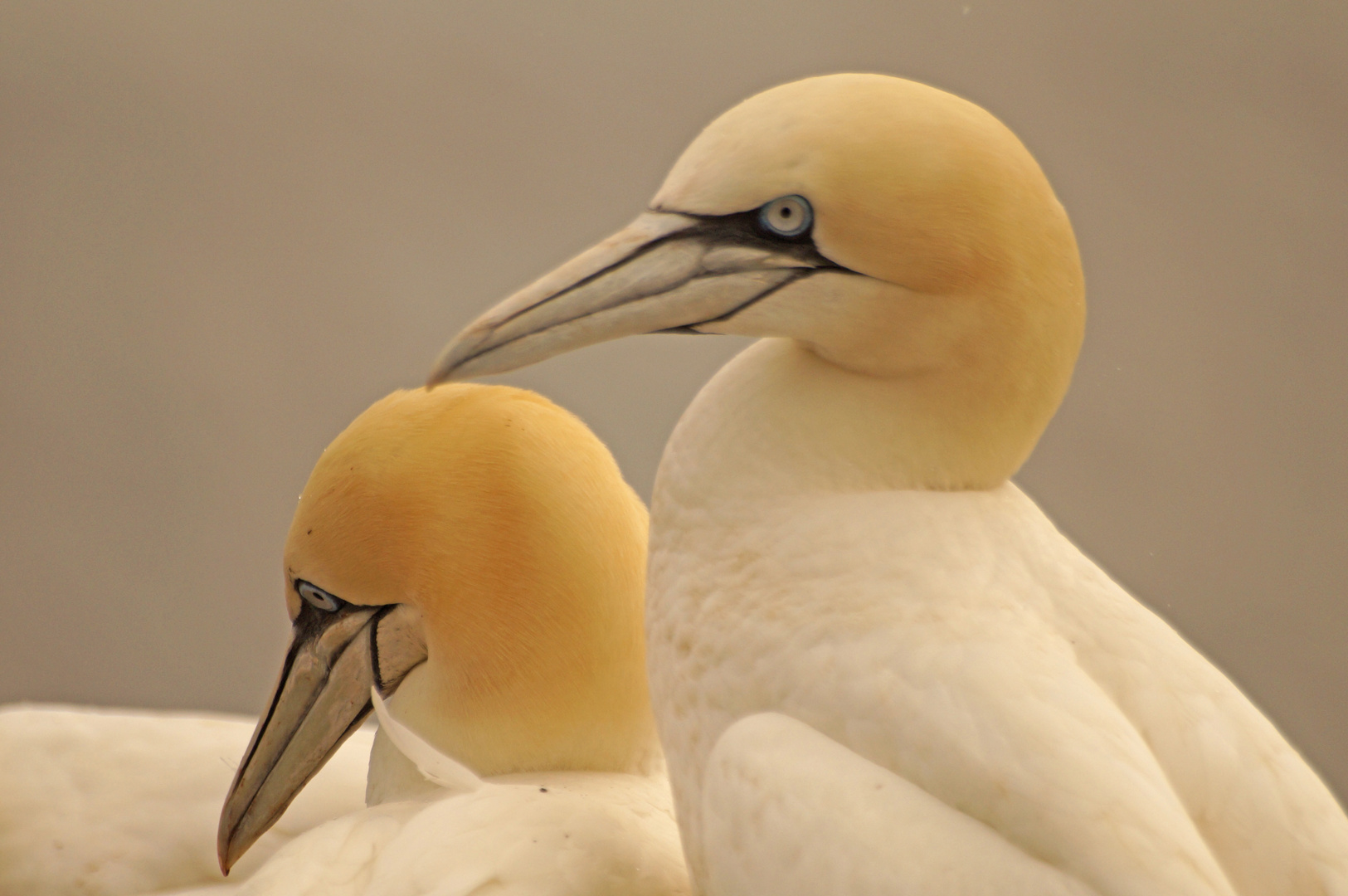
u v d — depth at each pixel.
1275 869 5.65
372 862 5.77
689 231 5.70
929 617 5.68
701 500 5.72
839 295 5.69
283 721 5.90
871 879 5.63
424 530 5.84
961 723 5.65
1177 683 5.68
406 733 5.80
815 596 5.69
